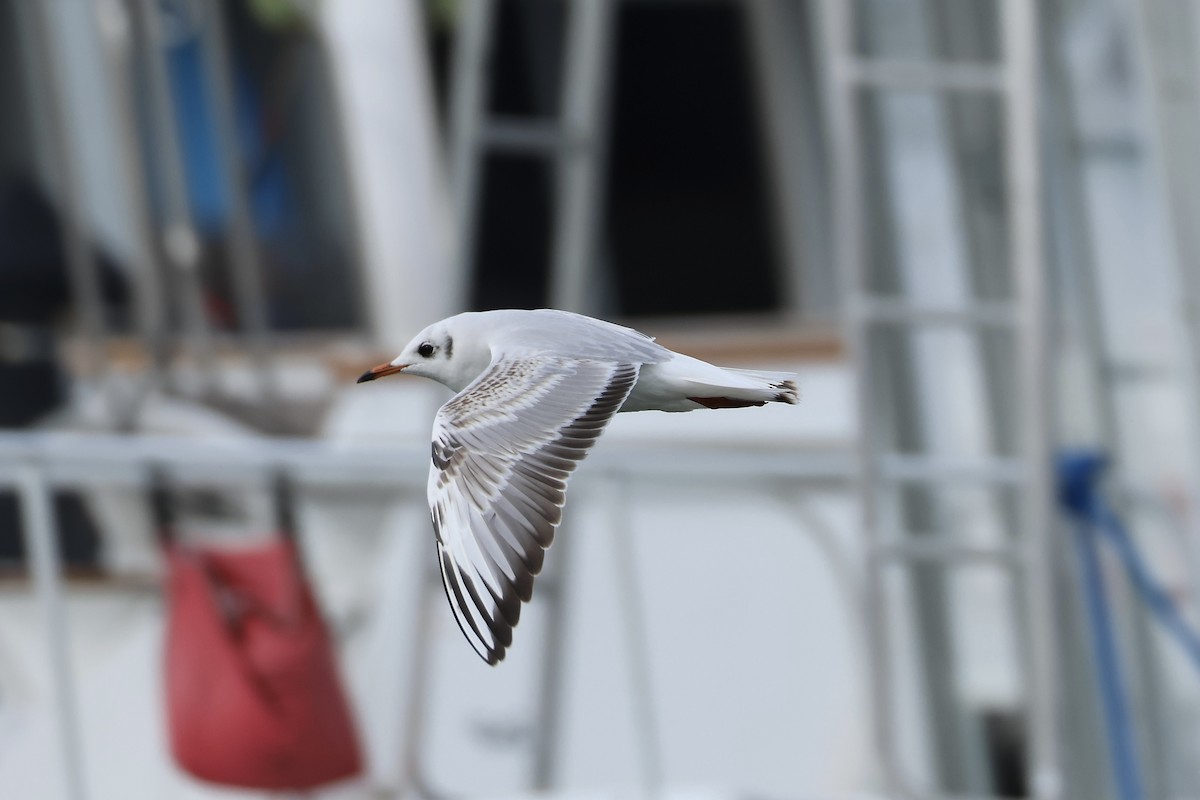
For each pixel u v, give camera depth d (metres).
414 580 13.64
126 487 13.34
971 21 13.95
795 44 18.06
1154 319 13.67
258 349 16.59
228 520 12.74
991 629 13.93
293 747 10.68
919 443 14.09
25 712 13.20
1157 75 12.49
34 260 17.59
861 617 11.82
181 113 18.09
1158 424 13.75
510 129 14.21
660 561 14.04
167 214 16.98
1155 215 13.46
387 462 10.73
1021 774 13.80
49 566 9.91
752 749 13.83
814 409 14.88
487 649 5.60
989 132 14.14
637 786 11.84
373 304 18.88
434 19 19.31
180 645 10.80
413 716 13.18
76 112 17.72
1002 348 13.93
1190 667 13.60
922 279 14.28
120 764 13.01
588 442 5.92
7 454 9.97
